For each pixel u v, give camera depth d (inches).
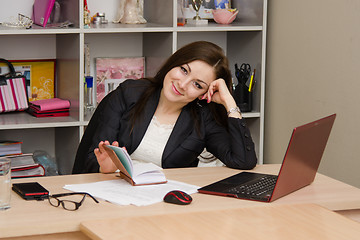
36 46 142.5
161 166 97.7
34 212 67.3
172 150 96.7
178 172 89.3
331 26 121.3
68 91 136.9
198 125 97.9
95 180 82.9
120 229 60.9
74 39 130.0
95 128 104.7
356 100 114.7
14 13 139.0
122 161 80.1
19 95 134.8
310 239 58.8
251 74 148.7
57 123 128.1
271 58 143.8
